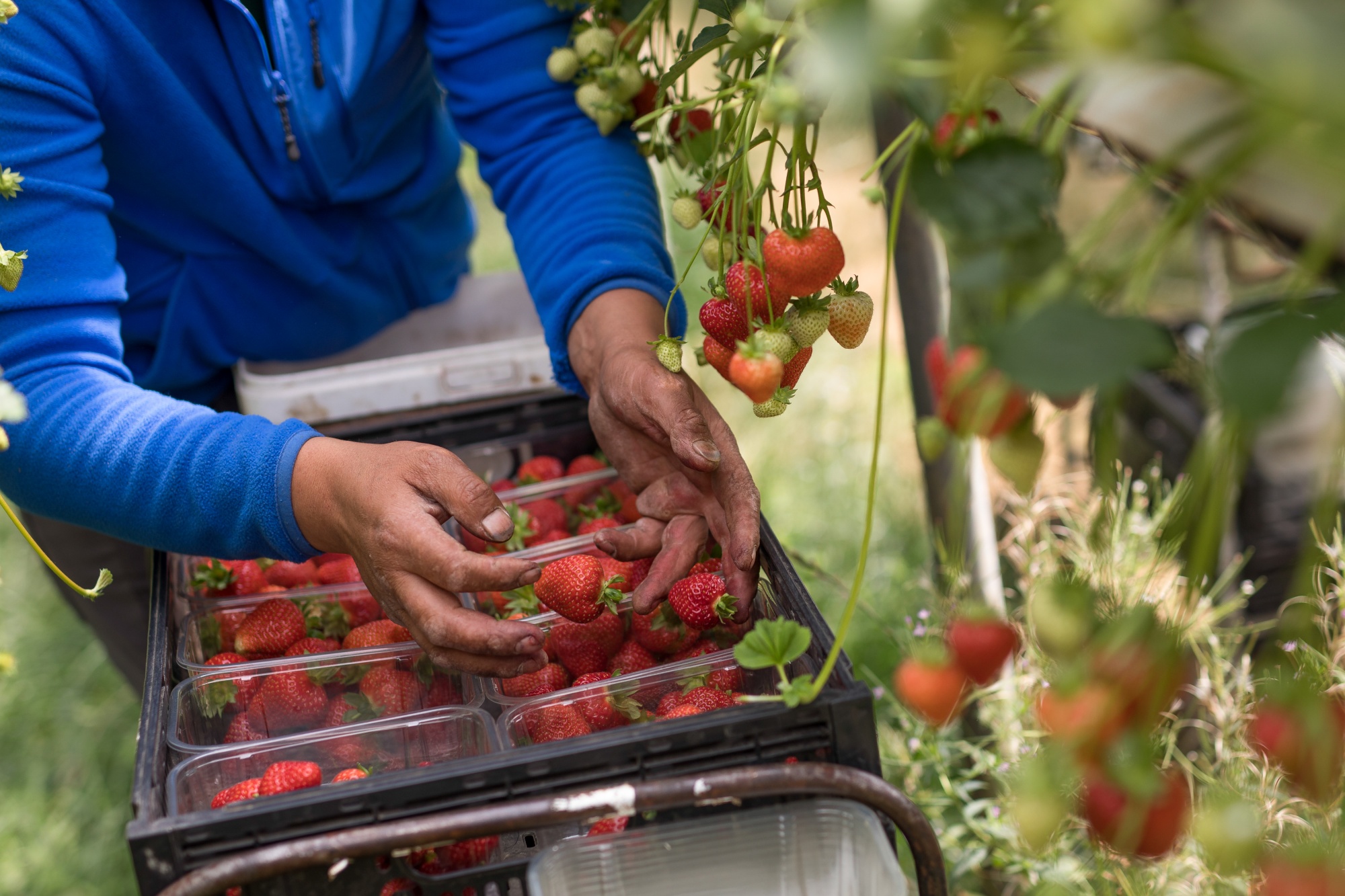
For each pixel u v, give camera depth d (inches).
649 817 37.6
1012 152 26.7
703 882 37.7
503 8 60.7
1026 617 61.2
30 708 103.3
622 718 44.6
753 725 36.9
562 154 59.5
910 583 87.7
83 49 51.6
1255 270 82.7
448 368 68.1
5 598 114.4
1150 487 77.9
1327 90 19.6
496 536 42.0
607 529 48.8
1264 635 69.9
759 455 119.3
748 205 41.1
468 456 69.4
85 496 45.3
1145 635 26.2
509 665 42.4
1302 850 26.2
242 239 62.3
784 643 37.2
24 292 46.8
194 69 57.2
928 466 70.3
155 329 64.2
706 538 48.9
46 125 49.0
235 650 54.6
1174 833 27.2
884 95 62.2
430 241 71.4
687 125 53.4
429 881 36.0
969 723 69.4
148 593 71.1
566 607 48.0
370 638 52.7
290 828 35.3
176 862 34.7
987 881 66.6
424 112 68.9
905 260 68.4
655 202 59.3
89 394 46.3
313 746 43.9
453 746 44.8
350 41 59.4
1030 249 26.5
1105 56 21.0
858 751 37.5
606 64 56.5
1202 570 26.3
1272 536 69.9
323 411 67.2
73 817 92.9
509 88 60.7
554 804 33.9
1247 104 23.1
